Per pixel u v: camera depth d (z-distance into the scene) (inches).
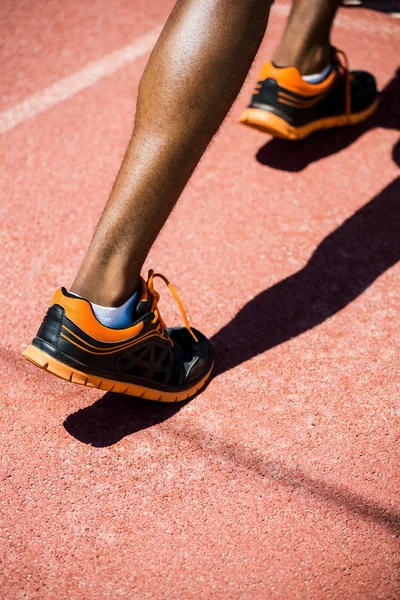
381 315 72.7
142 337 57.6
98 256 53.1
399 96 110.0
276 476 57.3
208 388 65.1
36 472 57.6
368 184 91.7
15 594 48.9
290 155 97.1
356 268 78.6
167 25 49.7
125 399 64.1
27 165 95.0
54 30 126.6
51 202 88.6
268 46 119.6
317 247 81.5
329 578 50.0
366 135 101.4
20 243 82.0
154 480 57.0
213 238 82.7
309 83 91.7
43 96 109.0
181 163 51.1
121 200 51.4
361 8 134.8
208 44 48.1
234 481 56.9
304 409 62.9
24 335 70.5
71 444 59.8
